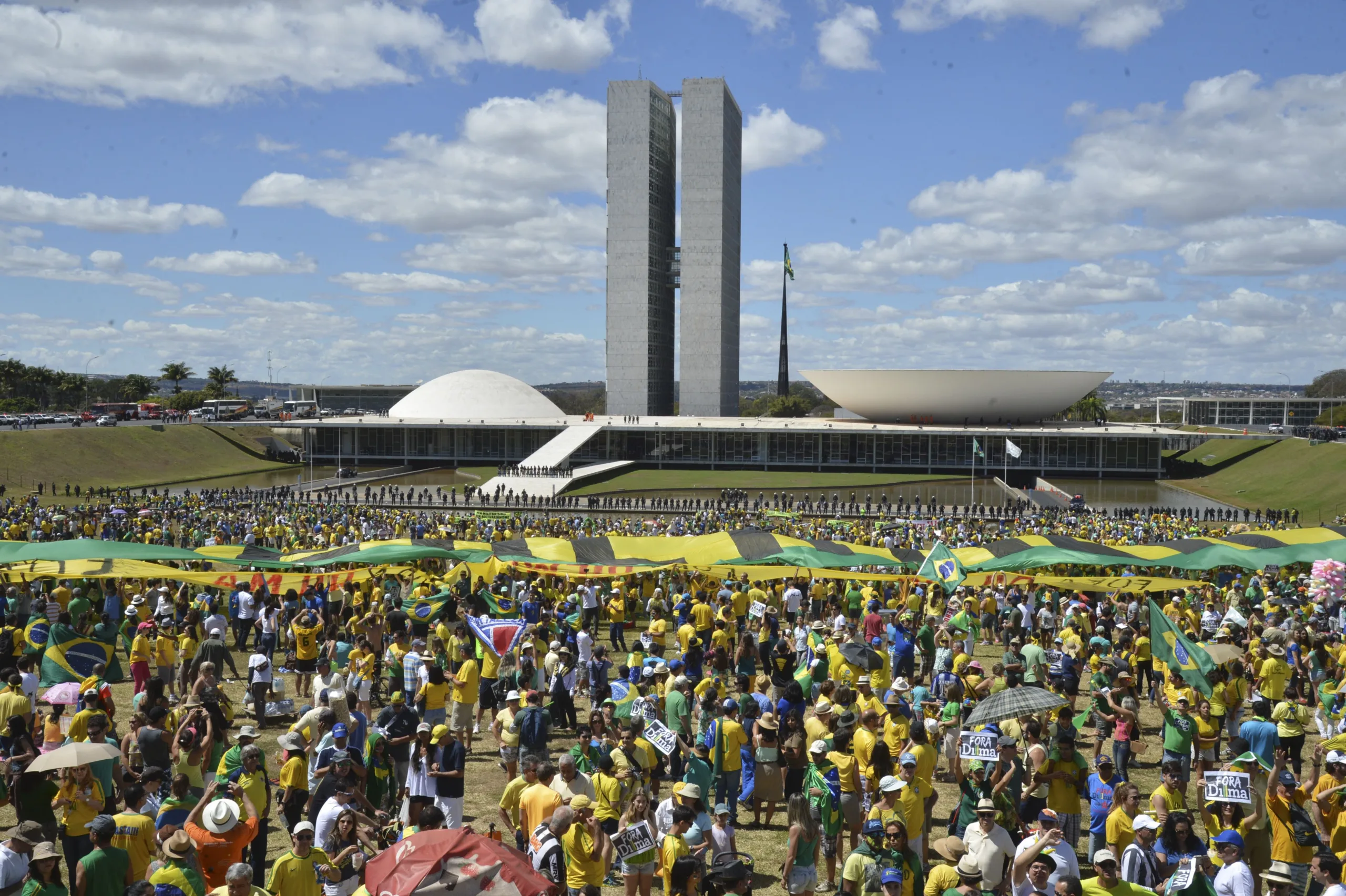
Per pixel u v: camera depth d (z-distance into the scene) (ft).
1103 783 48.11
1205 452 513.04
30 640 80.59
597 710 53.31
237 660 99.04
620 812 46.09
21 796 45.60
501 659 77.71
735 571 120.06
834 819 48.08
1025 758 52.70
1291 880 37.86
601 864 42.39
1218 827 48.14
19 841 37.40
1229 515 299.38
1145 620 90.58
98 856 37.83
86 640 75.41
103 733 46.78
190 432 503.20
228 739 68.49
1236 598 102.27
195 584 111.14
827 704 55.16
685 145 633.20
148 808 46.09
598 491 379.55
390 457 505.66
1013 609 102.22
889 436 469.98
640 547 124.88
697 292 637.30
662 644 88.74
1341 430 526.57
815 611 112.06
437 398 568.82
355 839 42.14
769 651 88.79
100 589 105.91
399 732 53.57
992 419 508.94
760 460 483.51
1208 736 61.16
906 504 336.08
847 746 49.85
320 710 52.85
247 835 41.52
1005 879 42.24
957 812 47.55
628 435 498.69
